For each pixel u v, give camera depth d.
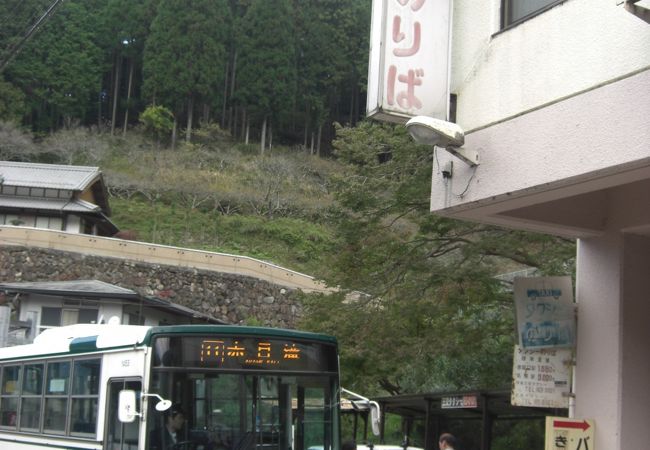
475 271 12.84
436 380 16.23
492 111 6.78
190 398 7.41
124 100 72.44
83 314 30.41
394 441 17.64
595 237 7.26
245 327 7.88
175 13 64.19
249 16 66.75
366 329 13.74
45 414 8.96
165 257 35.03
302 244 52.38
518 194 6.36
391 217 15.07
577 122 5.83
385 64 6.86
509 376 14.70
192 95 64.69
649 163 5.32
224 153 63.03
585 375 7.01
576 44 6.00
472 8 7.23
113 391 7.77
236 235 52.03
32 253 33.59
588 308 7.14
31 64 64.75
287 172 60.91
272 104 66.50
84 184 41.41
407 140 13.88
